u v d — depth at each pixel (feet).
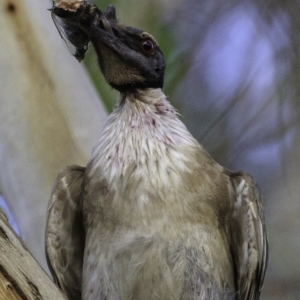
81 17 35.47
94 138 37.86
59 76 38.19
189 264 33.22
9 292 26.09
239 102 53.78
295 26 53.62
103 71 38.04
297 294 51.24
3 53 38.19
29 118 37.70
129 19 52.37
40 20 38.81
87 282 34.09
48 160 37.45
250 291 36.78
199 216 33.76
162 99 37.37
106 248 33.55
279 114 53.01
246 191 35.91
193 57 54.39
